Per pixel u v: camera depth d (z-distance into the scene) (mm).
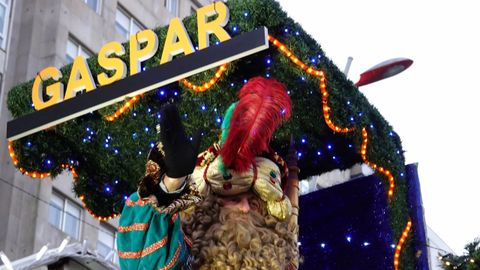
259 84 4191
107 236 19844
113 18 21922
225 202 4000
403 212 7172
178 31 8102
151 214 3547
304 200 7293
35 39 20062
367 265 6938
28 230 17984
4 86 19359
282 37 7395
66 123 8305
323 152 7449
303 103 7188
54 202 18781
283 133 6664
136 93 7938
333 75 7461
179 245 3582
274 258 3857
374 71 8688
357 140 7172
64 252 6648
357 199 7145
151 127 7957
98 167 8406
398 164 7402
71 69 8695
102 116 8086
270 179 4070
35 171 8609
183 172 3396
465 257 8094
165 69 7832
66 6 20609
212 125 7465
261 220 3992
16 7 20359
